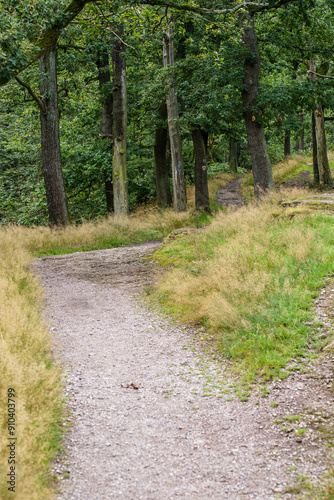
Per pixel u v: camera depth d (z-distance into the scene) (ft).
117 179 63.72
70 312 24.93
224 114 53.88
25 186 79.46
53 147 56.08
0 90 56.08
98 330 22.06
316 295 20.17
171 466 11.19
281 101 52.95
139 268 34.78
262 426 12.84
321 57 62.59
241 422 13.19
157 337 20.97
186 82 56.49
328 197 38.40
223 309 20.40
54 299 27.37
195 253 32.73
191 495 10.08
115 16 37.42
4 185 86.07
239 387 15.31
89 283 31.32
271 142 131.75
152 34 45.55
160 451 11.85
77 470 10.99
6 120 77.56
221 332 19.89
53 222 56.65
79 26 45.21
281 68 62.28
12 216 79.46
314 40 61.41
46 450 11.32
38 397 13.15
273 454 11.46
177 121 60.03
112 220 57.72
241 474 10.75
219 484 10.43
